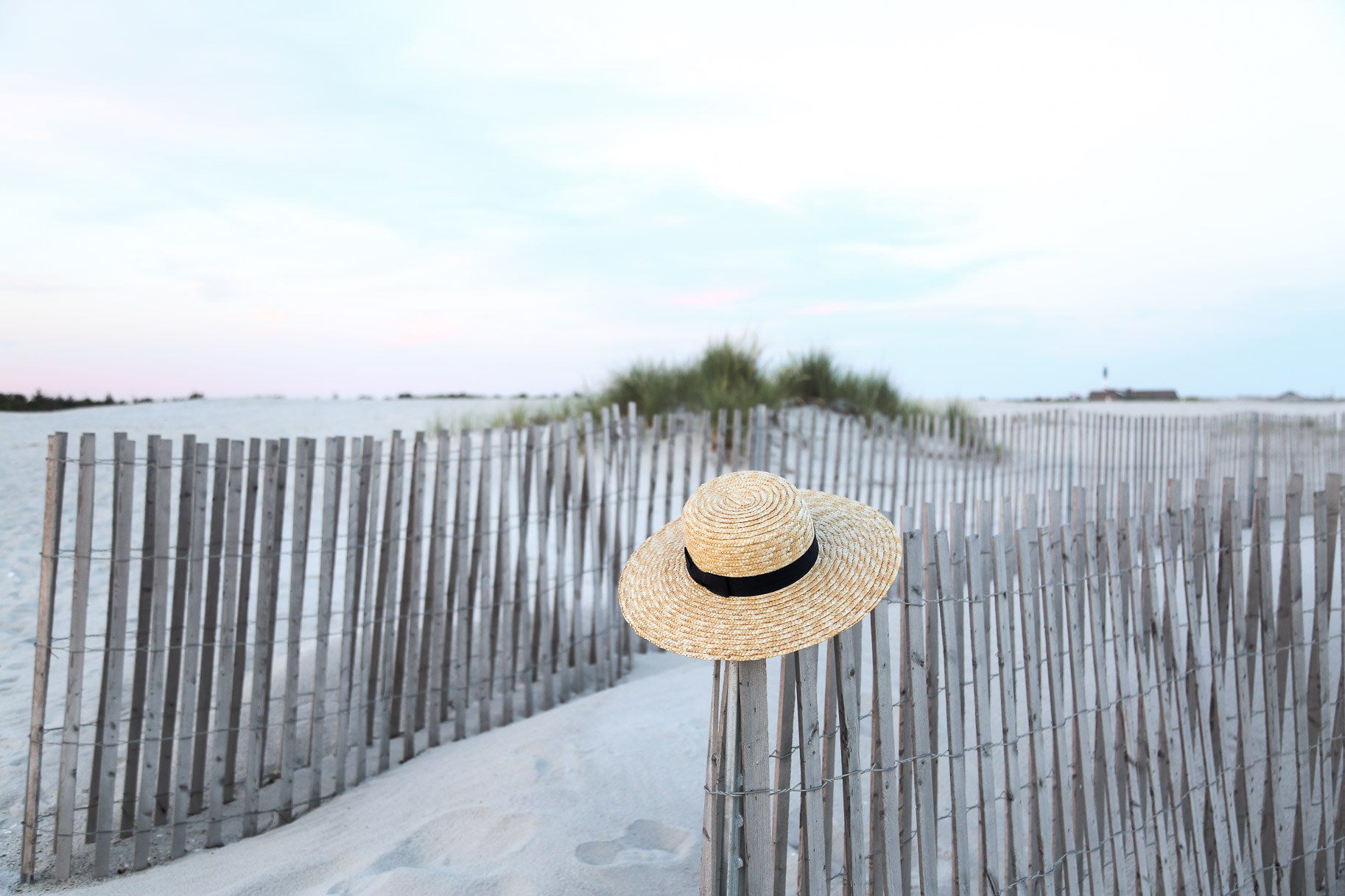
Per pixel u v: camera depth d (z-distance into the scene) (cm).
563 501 523
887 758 228
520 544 489
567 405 1355
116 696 354
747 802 199
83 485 350
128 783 382
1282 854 318
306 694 489
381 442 416
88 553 349
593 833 312
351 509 406
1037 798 259
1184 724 300
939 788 341
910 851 239
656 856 300
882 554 204
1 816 390
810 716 210
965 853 242
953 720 239
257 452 384
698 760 373
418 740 457
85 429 1586
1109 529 282
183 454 367
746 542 190
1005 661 252
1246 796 317
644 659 594
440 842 314
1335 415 1270
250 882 300
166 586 362
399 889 272
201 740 399
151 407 2000
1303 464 1219
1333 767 340
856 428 1205
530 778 353
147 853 354
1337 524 328
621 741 390
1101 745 280
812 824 211
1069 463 1000
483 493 466
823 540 211
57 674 554
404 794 372
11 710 496
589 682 541
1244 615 325
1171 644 297
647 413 1152
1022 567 255
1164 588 297
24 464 1281
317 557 852
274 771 428
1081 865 279
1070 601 271
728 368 1240
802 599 192
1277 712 323
